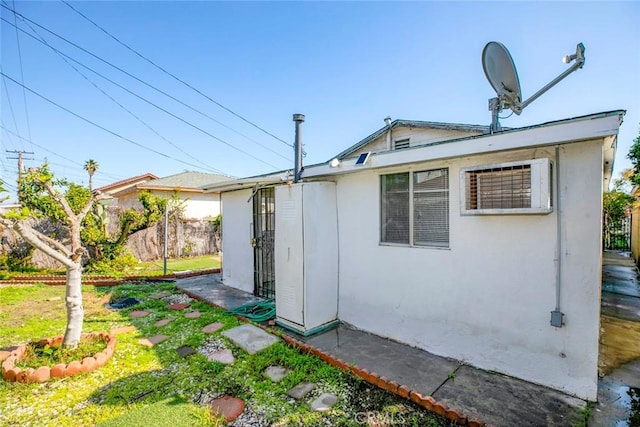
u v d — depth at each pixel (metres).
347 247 4.88
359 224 4.71
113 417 2.61
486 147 3.15
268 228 6.61
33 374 3.17
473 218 3.52
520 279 3.20
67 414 2.69
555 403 2.81
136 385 3.14
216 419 2.58
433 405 2.73
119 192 18.44
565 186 2.93
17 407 2.78
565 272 2.95
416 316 4.05
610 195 15.77
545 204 2.82
